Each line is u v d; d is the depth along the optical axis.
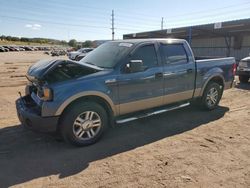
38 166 3.84
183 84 5.85
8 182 3.42
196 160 4.00
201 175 3.56
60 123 4.36
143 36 32.28
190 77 5.97
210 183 3.37
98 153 4.27
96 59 5.31
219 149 4.39
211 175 3.56
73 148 4.46
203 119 6.04
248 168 3.75
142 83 5.08
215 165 3.84
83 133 4.51
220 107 7.11
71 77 4.40
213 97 6.72
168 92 5.58
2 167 3.81
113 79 4.68
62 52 52.34
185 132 5.21
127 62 4.91
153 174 3.59
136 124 5.70
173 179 3.46
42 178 3.51
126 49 5.10
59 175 3.59
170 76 5.54
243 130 5.30
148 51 5.25
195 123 5.76
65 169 3.75
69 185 3.34
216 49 28.12
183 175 3.56
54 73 4.35
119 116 5.01
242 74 11.15
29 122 4.36
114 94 4.73
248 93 9.04
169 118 6.12
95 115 4.59
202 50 29.80
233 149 4.39
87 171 3.69
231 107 7.12
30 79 4.77
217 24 22.16
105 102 4.70
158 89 5.38
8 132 5.16
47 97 4.13
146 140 4.82
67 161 3.99
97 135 4.66
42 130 4.22
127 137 4.96
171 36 30.75
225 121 5.89
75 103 4.40
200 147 4.47
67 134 4.35
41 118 4.14
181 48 5.88
